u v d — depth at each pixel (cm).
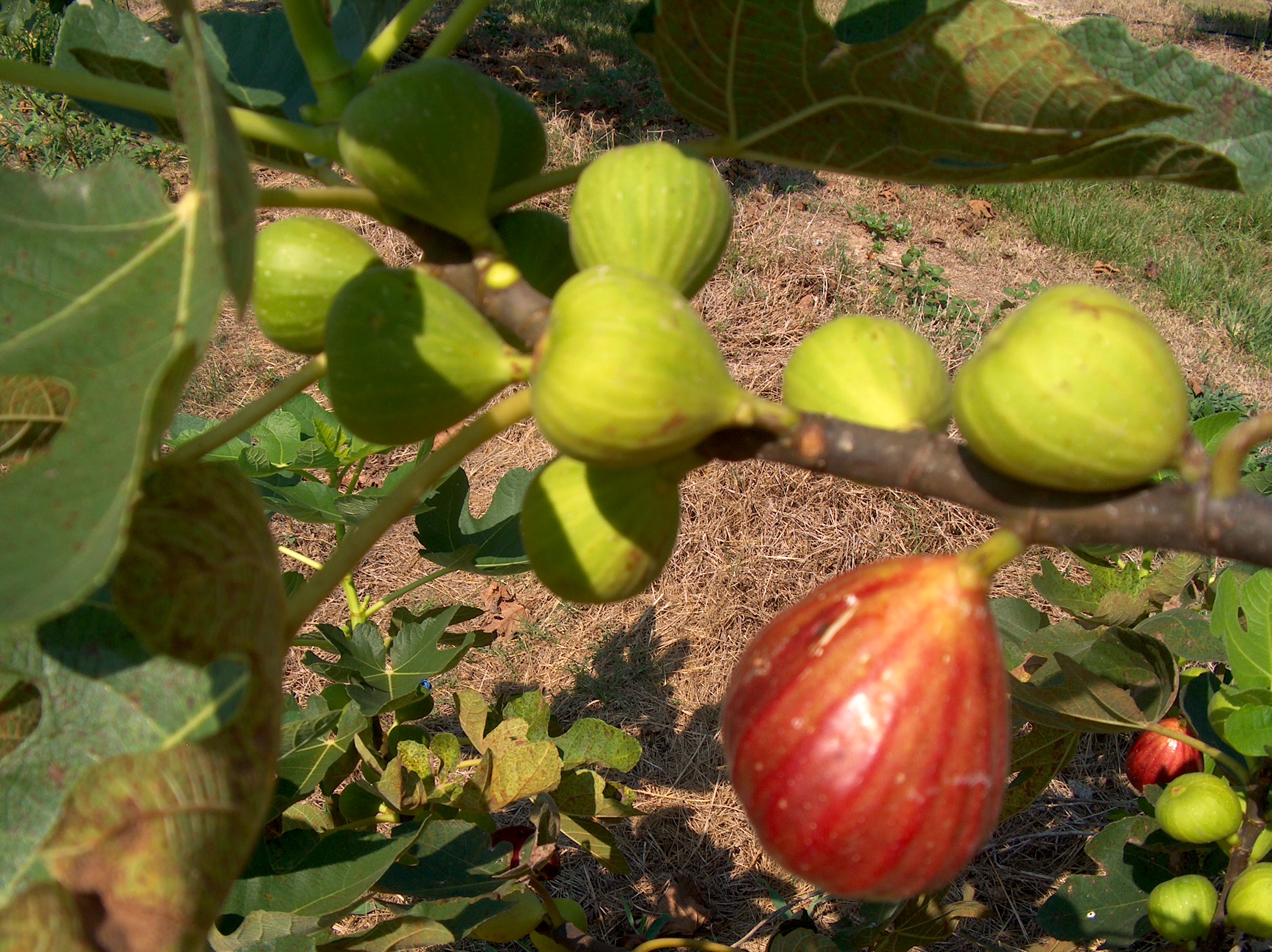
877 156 20
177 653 15
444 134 17
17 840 17
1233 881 35
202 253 15
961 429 14
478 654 76
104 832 14
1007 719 15
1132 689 39
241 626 16
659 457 15
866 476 15
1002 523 14
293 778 38
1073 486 14
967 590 15
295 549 83
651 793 68
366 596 80
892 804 14
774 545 84
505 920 39
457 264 18
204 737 15
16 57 133
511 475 45
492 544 41
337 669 41
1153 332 14
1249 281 124
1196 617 42
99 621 18
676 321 14
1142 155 18
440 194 17
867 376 17
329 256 19
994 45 17
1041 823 65
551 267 20
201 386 92
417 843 35
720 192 19
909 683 14
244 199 14
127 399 14
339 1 26
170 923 14
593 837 46
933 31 17
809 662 15
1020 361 13
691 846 65
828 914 61
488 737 39
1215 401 98
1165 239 134
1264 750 31
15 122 123
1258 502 13
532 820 43
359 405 17
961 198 141
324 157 19
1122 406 13
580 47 180
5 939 13
